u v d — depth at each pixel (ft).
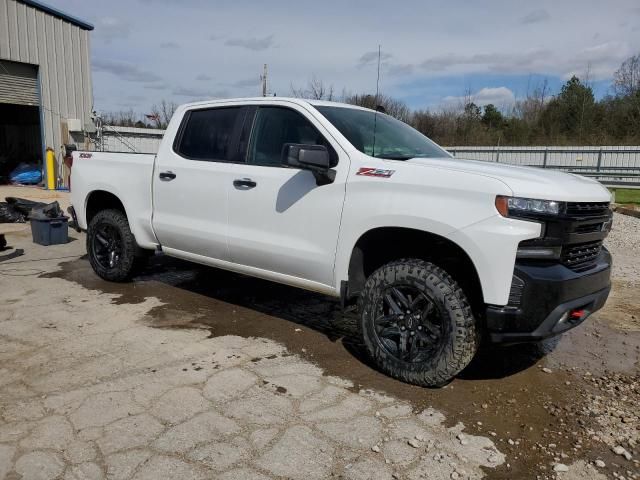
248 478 8.35
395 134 14.52
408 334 11.59
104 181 18.15
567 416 10.71
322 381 11.79
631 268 24.34
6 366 11.98
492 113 162.71
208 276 20.36
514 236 10.01
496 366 13.11
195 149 15.72
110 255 18.70
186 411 10.27
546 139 129.29
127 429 9.55
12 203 32.45
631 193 72.69
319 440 9.48
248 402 10.71
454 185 10.64
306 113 13.47
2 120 65.67
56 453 8.80
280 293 18.49
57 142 57.16
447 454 9.23
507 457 9.23
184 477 8.30
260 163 14.10
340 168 12.38
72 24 57.57
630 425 10.41
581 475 8.79
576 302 10.61
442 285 10.87
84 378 11.50
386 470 8.72
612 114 135.13
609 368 13.21
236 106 15.07
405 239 12.18
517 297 10.21
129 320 15.24
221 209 14.73
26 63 53.42
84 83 59.62
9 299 16.92
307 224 12.85
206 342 13.80
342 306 12.62
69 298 17.17
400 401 11.01
